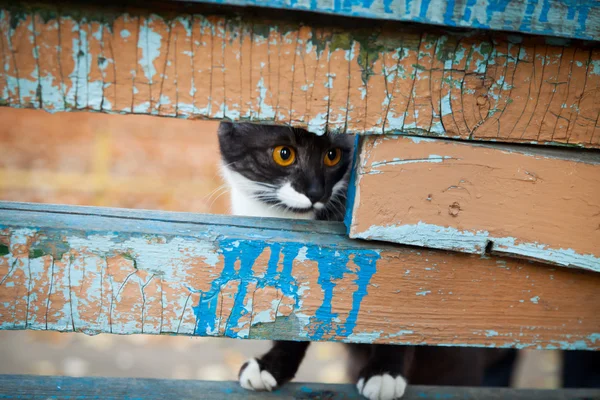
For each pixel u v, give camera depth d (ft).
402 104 4.23
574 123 4.43
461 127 4.34
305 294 4.57
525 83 4.29
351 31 4.03
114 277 4.33
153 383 5.33
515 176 4.43
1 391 4.95
